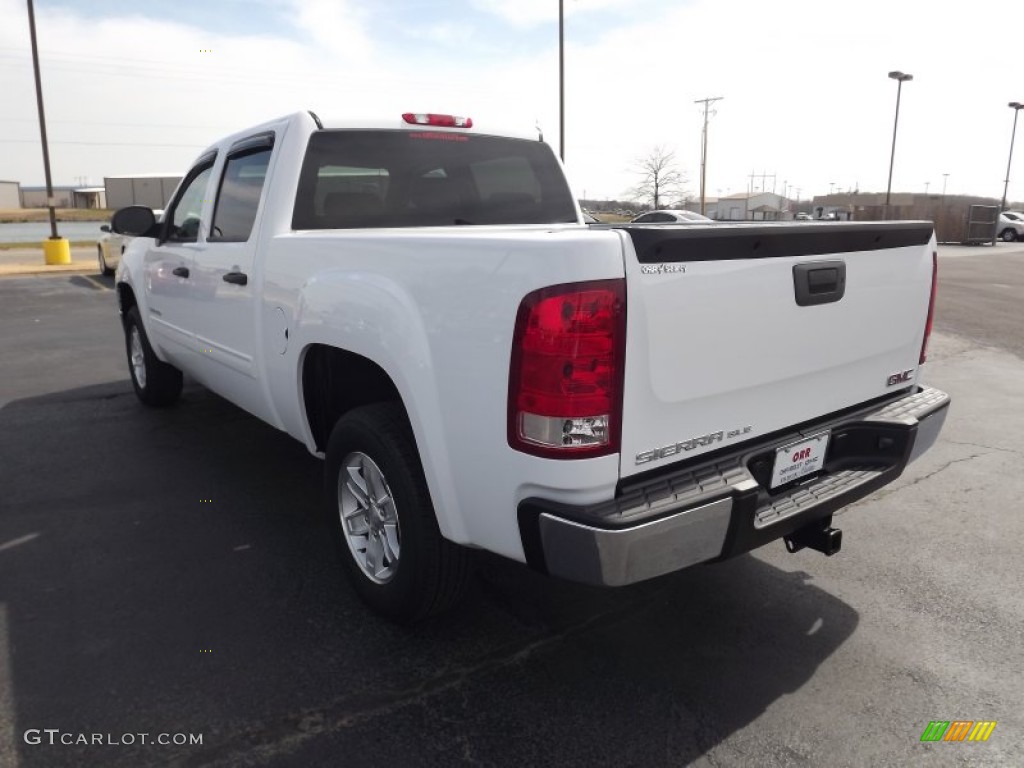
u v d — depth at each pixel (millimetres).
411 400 2471
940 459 5000
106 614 2986
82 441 5137
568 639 2857
